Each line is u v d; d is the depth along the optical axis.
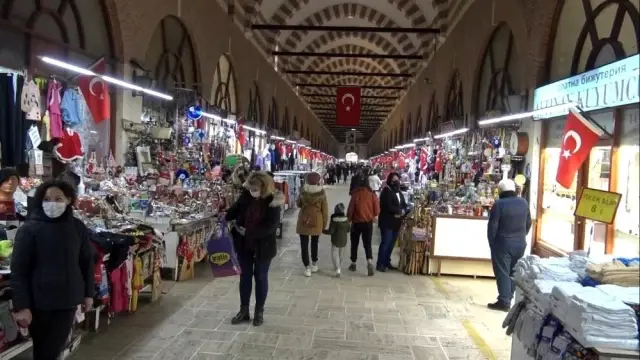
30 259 2.47
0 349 2.76
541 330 2.61
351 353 3.66
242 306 4.23
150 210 5.56
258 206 4.11
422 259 6.23
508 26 7.69
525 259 3.13
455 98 11.63
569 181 4.54
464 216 6.11
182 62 8.88
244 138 12.45
